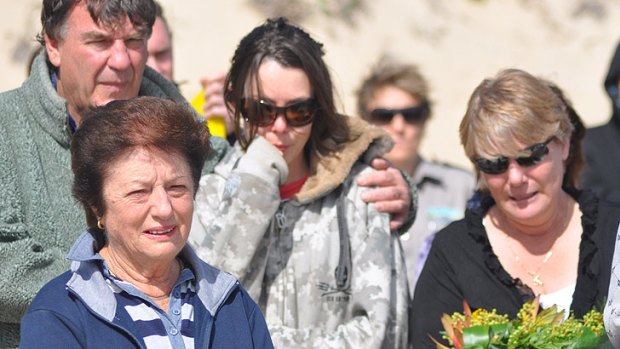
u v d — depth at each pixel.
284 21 10.72
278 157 10.40
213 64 27.12
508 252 10.72
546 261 10.61
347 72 28.31
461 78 29.73
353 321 10.33
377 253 10.51
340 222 10.59
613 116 18.03
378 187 10.90
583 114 30.03
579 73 31.25
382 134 10.98
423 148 27.42
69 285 7.94
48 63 10.42
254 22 28.45
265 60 10.43
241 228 10.23
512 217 10.52
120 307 8.02
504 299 10.38
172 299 8.18
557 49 31.67
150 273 8.18
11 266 9.53
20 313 9.57
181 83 14.04
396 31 30.05
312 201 10.63
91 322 7.88
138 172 7.94
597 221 10.52
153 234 7.99
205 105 13.10
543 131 10.25
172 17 27.83
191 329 8.12
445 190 16.33
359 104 16.56
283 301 10.42
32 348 7.69
